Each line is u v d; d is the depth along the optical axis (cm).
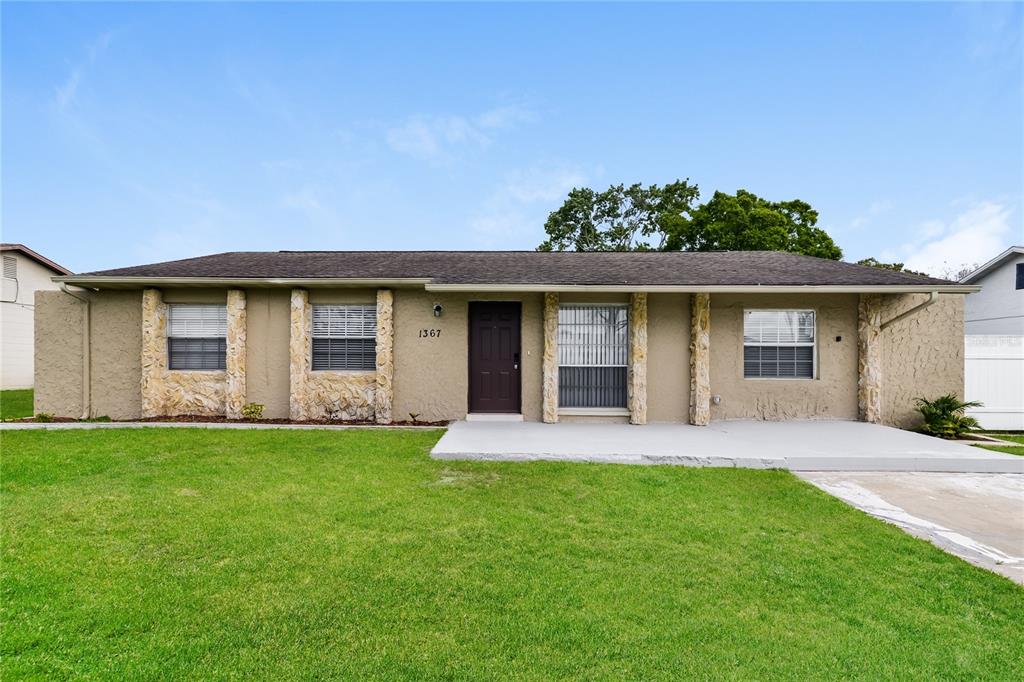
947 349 896
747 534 403
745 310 920
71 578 310
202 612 274
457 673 224
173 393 926
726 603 293
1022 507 486
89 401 932
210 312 940
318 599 290
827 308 912
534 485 528
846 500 507
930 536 411
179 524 401
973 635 264
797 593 307
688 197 2900
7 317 1730
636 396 888
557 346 917
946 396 888
